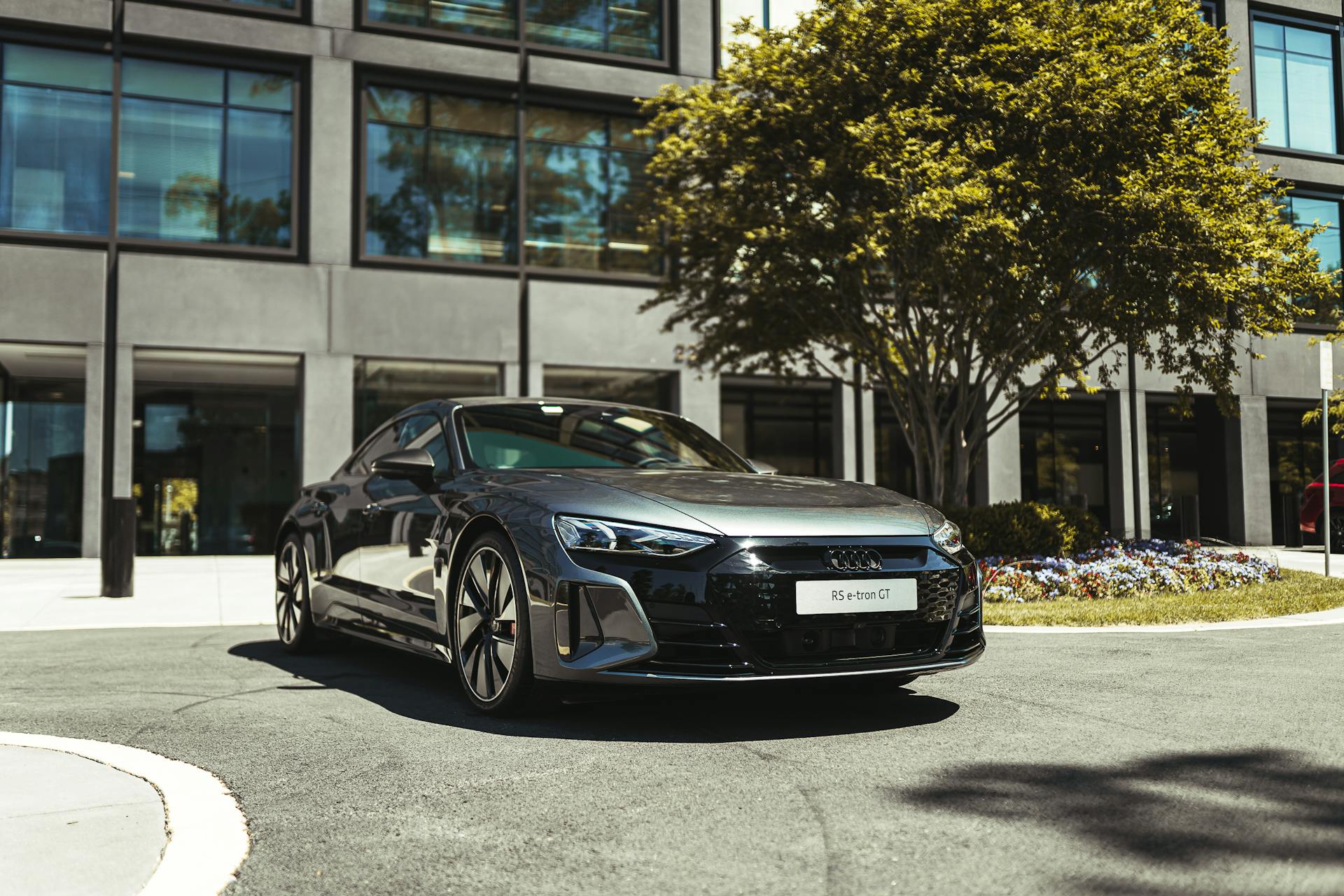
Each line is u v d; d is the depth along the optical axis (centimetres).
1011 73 1030
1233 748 368
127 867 257
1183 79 1025
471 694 443
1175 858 257
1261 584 1030
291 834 285
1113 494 2130
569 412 571
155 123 1625
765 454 1959
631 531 394
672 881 247
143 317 1583
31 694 496
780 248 1053
